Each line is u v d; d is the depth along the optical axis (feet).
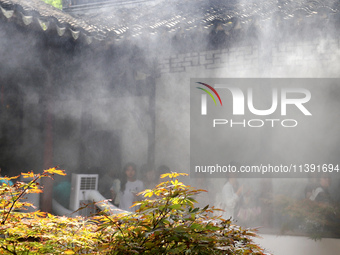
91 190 25.16
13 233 7.19
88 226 8.09
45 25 20.39
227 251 6.81
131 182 25.40
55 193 27.68
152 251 6.79
